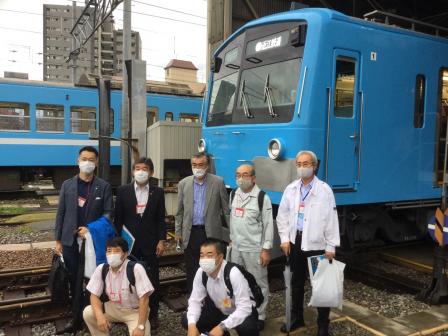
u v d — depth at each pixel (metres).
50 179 17.47
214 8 10.23
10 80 13.27
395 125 5.64
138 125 7.86
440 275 4.81
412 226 6.63
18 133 13.36
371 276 5.62
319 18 4.98
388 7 10.16
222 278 3.21
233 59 6.28
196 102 16.38
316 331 4.06
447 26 10.08
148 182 4.15
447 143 4.88
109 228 3.85
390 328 4.18
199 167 4.12
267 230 3.96
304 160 3.75
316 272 3.69
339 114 5.14
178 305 4.70
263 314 4.06
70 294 4.34
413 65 5.81
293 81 5.14
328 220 3.76
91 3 12.07
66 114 14.05
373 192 5.46
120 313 3.51
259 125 5.40
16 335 4.01
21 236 8.00
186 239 4.21
